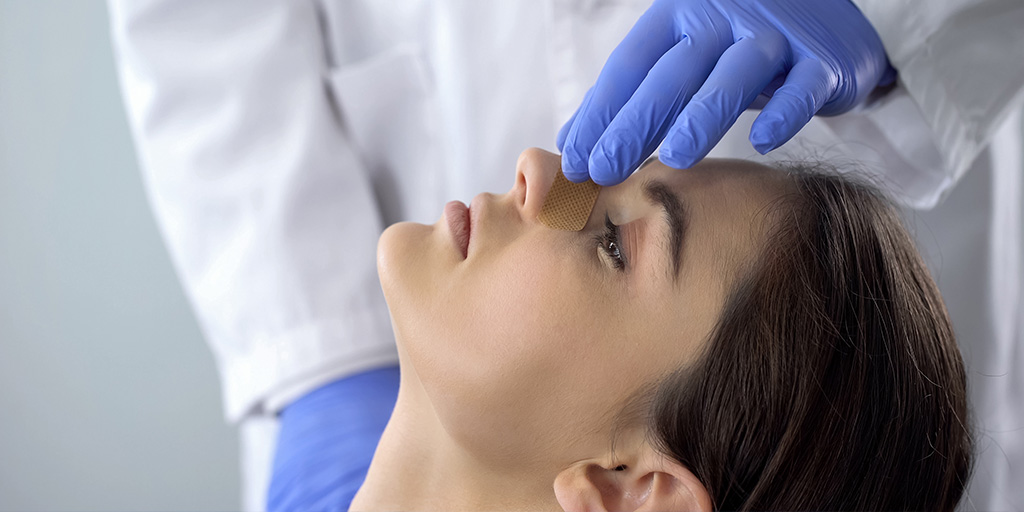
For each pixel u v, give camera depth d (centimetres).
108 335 216
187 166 137
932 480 88
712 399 83
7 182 201
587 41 123
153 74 138
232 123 136
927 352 88
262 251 131
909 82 106
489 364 83
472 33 128
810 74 88
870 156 123
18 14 191
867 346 84
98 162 204
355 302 132
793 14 97
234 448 229
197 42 139
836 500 85
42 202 204
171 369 221
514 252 87
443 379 85
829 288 84
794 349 83
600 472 88
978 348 130
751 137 83
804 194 89
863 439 84
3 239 204
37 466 221
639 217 87
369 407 125
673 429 84
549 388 83
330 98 149
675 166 80
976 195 126
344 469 114
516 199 93
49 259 208
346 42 147
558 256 85
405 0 136
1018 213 130
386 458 98
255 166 136
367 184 142
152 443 225
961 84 105
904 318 87
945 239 130
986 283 129
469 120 131
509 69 128
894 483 86
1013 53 102
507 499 91
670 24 96
